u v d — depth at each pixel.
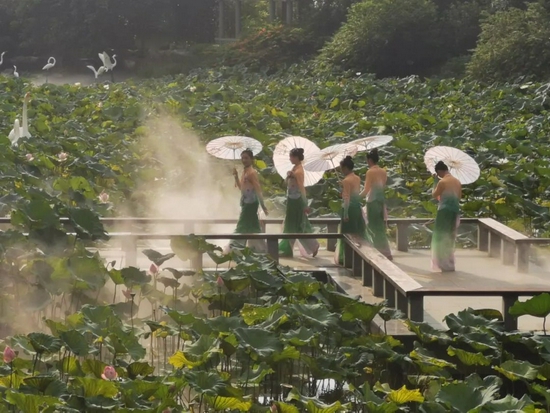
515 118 48.28
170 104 50.31
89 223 19.47
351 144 22.05
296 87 61.38
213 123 44.00
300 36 84.94
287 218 22.50
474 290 17.31
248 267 17.75
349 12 79.12
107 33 91.19
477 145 38.22
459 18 77.31
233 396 13.02
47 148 34.09
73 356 14.81
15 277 18.16
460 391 13.39
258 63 82.81
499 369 14.59
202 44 92.12
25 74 86.56
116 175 29.91
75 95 57.47
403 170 34.03
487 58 65.75
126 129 43.34
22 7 91.19
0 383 13.30
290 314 16.20
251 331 14.81
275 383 15.86
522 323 18.11
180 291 18.97
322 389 16.08
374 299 19.33
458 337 15.66
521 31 65.81
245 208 22.20
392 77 75.31
